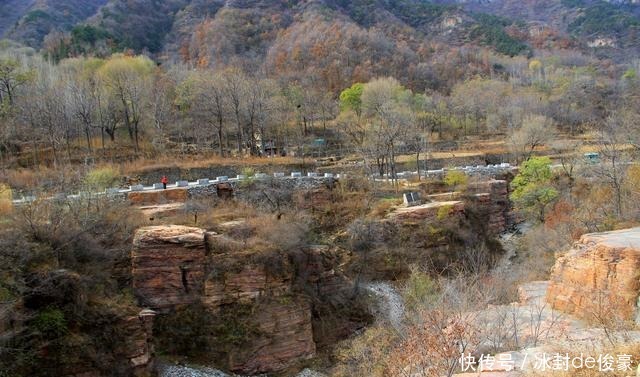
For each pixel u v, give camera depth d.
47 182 41.25
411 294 31.98
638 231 23.05
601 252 19.77
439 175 55.75
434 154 66.56
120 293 28.92
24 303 24.34
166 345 29.14
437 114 80.88
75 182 39.47
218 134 65.94
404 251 41.53
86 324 25.47
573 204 40.50
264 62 108.44
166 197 40.62
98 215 31.72
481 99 87.56
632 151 42.88
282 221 36.94
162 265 30.08
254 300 30.69
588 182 46.34
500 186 51.72
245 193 44.75
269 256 31.89
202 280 30.52
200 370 28.44
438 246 42.59
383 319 33.16
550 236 35.19
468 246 43.25
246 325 30.02
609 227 29.66
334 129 76.38
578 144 63.59
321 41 114.12
